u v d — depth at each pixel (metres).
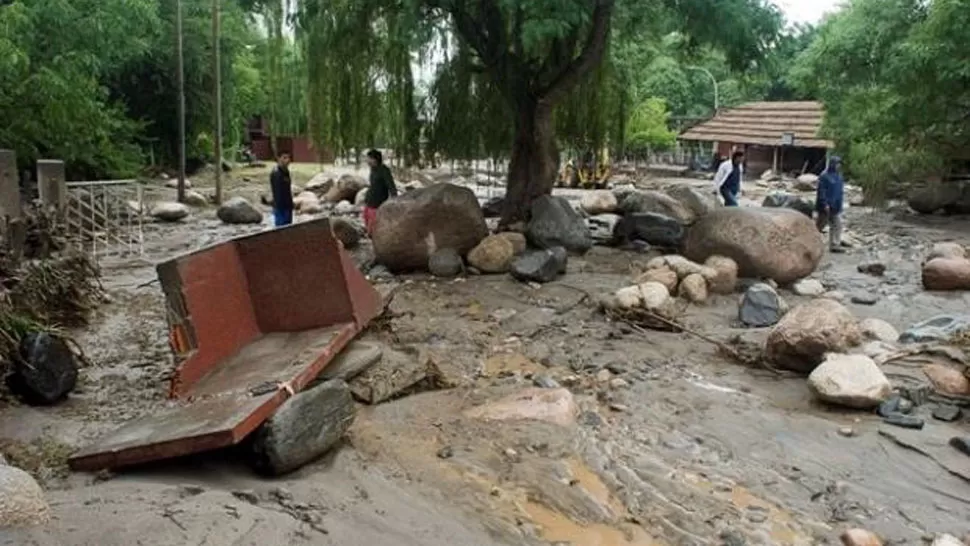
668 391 7.97
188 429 5.36
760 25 14.66
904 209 23.86
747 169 38.94
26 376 6.71
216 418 5.47
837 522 5.48
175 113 29.55
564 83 14.98
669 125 46.72
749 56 15.20
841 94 25.45
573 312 10.97
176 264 6.64
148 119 29.36
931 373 7.86
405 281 12.80
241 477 5.36
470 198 13.61
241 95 36.81
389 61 17.28
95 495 4.72
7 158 10.85
